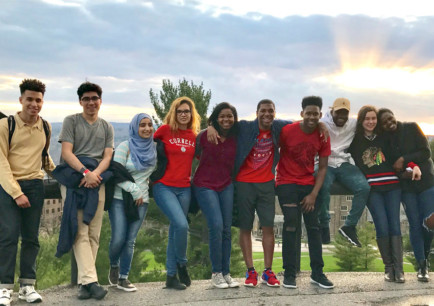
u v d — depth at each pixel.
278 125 4.86
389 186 5.13
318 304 4.48
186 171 4.76
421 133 5.14
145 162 4.66
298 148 4.82
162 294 4.67
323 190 5.09
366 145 5.17
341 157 5.21
